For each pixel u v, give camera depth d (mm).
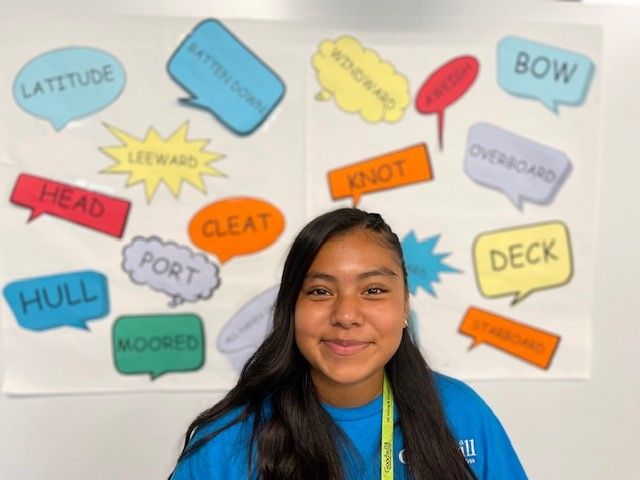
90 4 1188
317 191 1258
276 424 755
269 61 1229
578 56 1279
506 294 1311
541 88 1281
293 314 768
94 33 1193
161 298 1249
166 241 1241
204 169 1236
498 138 1282
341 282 708
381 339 726
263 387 784
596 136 1296
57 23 1185
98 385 1252
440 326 1306
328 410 781
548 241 1307
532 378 1333
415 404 804
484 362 1319
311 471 732
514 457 849
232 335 1266
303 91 1238
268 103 1233
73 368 1243
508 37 1267
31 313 1225
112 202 1224
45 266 1220
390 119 1259
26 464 1257
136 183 1226
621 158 1307
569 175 1298
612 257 1325
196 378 1269
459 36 1258
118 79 1205
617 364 1349
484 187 1288
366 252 715
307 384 778
